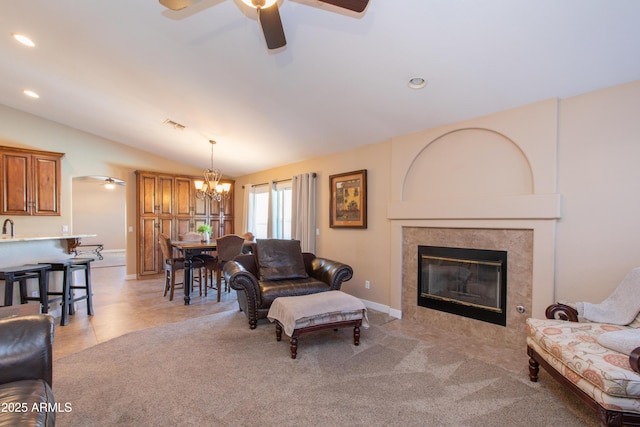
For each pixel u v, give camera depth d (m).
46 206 5.10
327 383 2.25
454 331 3.29
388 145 3.96
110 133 5.62
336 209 4.64
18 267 3.23
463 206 3.16
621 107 2.36
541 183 2.68
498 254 2.98
